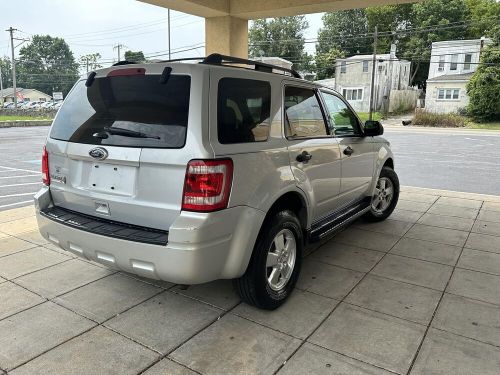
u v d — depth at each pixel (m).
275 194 2.94
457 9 48.12
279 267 3.18
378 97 42.62
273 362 2.51
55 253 4.19
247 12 6.79
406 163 13.30
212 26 7.14
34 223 5.18
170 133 2.55
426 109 39.22
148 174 2.60
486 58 34.91
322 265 3.99
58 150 3.07
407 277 3.72
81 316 3.01
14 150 15.15
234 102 2.76
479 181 9.88
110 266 2.80
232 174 2.59
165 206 2.57
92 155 2.80
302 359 2.54
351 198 4.48
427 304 3.23
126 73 2.82
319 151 3.58
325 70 52.97
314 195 3.55
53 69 83.56
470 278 3.71
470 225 5.30
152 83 2.70
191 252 2.45
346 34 57.22
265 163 2.88
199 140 2.47
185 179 2.47
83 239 2.82
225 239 2.61
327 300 3.29
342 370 2.44
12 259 4.03
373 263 4.04
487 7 48.50
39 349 2.62
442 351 2.62
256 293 2.97
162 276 2.56
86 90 3.04
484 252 4.35
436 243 4.62
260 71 3.07
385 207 5.45
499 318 3.03
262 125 2.97
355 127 4.52
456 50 41.06
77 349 2.62
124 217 2.76
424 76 52.09
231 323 2.94
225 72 2.73
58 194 3.17
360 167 4.48
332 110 4.05
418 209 6.12
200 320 2.98
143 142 2.62
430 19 48.53
